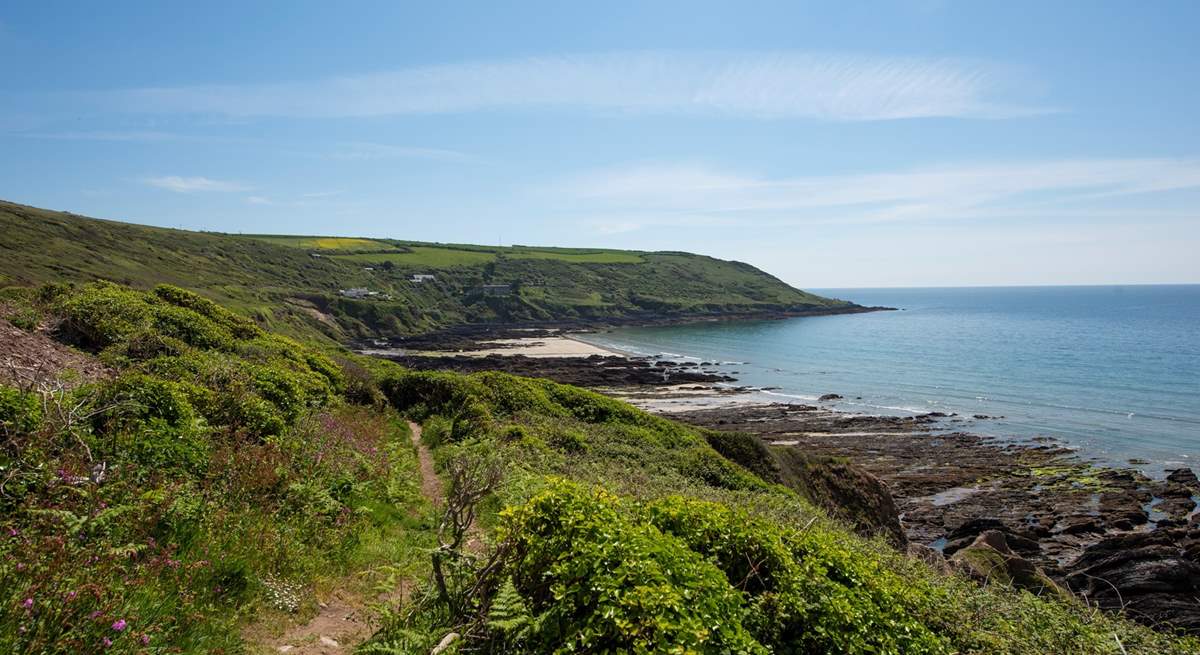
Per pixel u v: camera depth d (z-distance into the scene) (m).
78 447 7.23
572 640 4.84
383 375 28.84
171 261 89.56
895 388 60.28
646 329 126.69
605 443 22.33
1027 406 51.19
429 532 10.05
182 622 5.11
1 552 4.65
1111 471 33.94
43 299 17.20
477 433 19.73
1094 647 8.41
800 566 6.90
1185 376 62.56
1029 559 22.53
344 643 5.87
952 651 7.36
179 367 13.99
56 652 4.02
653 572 5.16
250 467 8.71
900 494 31.78
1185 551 21.62
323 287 117.94
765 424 46.00
